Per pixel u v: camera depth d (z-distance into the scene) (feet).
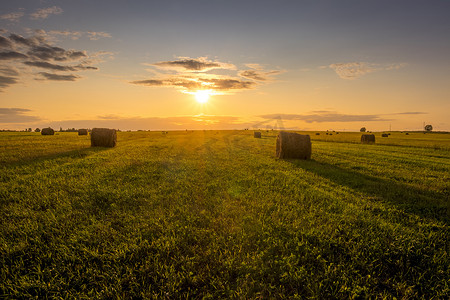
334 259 12.19
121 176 29.43
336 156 56.03
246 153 58.59
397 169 39.17
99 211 17.92
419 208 20.24
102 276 10.56
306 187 25.80
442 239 14.65
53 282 10.37
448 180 31.50
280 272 11.07
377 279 10.98
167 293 9.70
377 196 23.59
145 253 12.53
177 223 15.87
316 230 14.83
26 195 21.08
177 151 61.00
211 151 62.49
